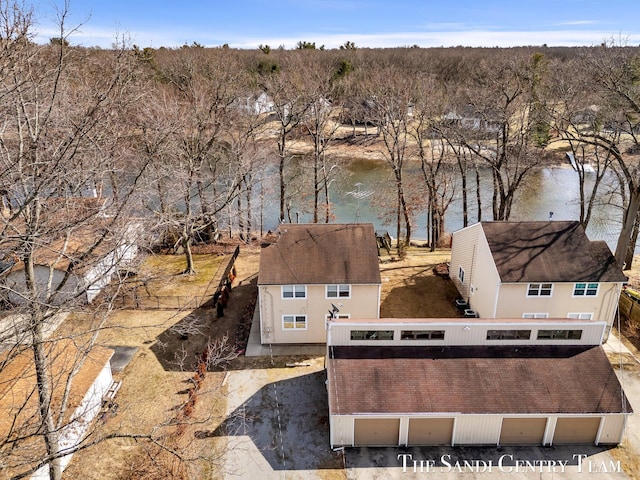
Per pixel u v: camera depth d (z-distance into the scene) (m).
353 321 20.41
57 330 24.64
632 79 28.19
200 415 20.14
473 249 27.61
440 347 20.33
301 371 23.00
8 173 11.79
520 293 24.42
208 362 21.53
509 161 38.16
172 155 29.58
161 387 21.61
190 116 32.59
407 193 44.56
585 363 19.61
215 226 38.72
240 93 41.75
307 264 24.33
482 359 19.80
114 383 21.69
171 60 47.44
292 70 54.69
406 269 33.91
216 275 32.69
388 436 18.67
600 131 42.19
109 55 24.61
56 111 14.16
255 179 41.69
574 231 25.77
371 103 55.97
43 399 13.05
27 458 13.37
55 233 13.33
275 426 19.67
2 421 16.12
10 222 11.68
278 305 24.27
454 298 29.64
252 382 22.20
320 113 41.88
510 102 34.03
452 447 18.77
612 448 18.64
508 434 18.67
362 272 24.11
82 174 13.91
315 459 18.16
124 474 17.19
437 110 40.69
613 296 24.42
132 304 28.34
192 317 27.30
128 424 19.45
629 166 39.25
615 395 18.56
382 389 18.81
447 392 18.72
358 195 52.00
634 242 33.09
